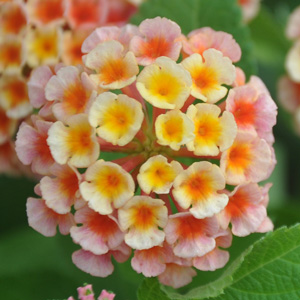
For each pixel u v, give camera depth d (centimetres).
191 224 23
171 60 22
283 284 23
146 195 23
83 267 23
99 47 23
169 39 23
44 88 23
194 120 22
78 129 22
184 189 22
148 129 23
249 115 23
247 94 23
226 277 23
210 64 23
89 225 23
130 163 23
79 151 22
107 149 23
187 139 22
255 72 25
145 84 22
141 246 22
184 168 23
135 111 22
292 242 23
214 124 23
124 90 23
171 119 22
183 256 22
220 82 23
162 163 22
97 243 22
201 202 22
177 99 22
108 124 22
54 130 22
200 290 23
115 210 22
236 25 25
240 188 23
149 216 22
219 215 23
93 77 23
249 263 23
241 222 23
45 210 23
